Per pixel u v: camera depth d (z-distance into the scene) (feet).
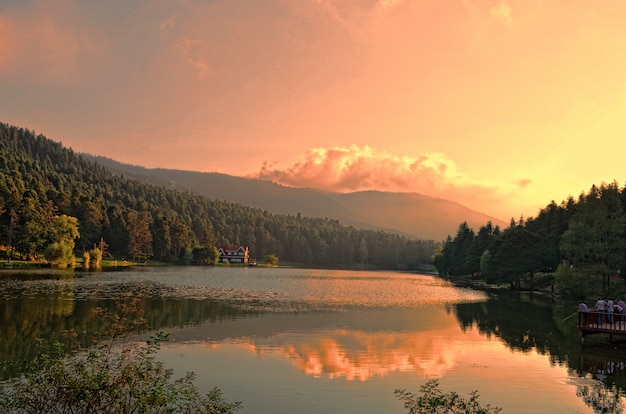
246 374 78.13
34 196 494.59
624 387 74.43
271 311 158.51
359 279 432.66
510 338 116.16
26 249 414.82
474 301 217.77
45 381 41.73
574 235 230.27
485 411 47.91
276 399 66.13
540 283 327.47
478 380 77.77
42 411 41.27
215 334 111.75
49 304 154.40
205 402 50.47
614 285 244.22
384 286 324.39
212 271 510.58
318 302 194.70
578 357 95.14
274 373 79.05
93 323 119.14
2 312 134.72
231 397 66.54
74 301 164.96
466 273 459.73
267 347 98.89
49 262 420.36
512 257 307.99
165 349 94.43
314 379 76.07
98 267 447.01
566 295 236.84
